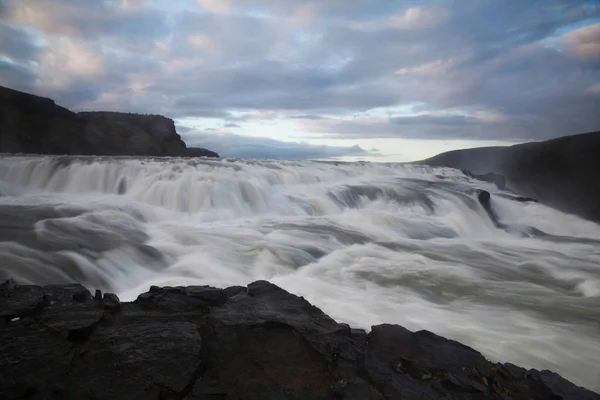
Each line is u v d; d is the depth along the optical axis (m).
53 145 33.75
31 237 8.72
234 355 4.34
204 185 16.02
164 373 3.76
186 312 5.28
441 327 6.48
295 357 4.42
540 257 12.52
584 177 32.12
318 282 8.59
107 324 4.75
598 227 20.38
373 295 7.97
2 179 16.98
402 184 22.97
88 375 3.64
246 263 9.59
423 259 11.02
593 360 5.56
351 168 26.05
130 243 9.43
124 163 18.31
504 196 24.28
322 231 13.29
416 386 4.03
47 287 5.76
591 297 8.38
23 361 3.75
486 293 8.46
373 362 4.31
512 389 4.25
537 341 6.05
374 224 15.49
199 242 10.85
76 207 12.52
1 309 4.74
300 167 23.84
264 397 3.65
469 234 16.61
